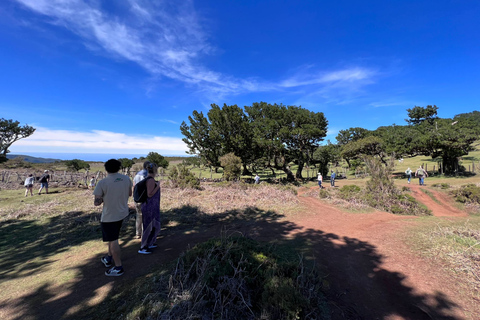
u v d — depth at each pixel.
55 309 2.62
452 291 2.96
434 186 18.03
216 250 3.26
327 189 16.08
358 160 39.62
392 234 5.25
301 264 3.28
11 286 3.22
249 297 2.61
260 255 3.41
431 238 4.71
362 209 8.81
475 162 34.66
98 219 6.86
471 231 4.95
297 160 31.52
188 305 2.41
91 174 23.22
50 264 3.95
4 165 42.78
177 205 8.92
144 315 2.36
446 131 24.05
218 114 23.95
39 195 13.12
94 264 3.81
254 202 9.96
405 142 27.45
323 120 29.08
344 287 3.12
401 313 2.59
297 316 2.27
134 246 4.58
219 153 25.78
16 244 5.19
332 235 5.34
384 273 3.48
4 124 36.22
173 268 3.27
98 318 2.41
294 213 7.88
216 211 8.15
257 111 30.05
